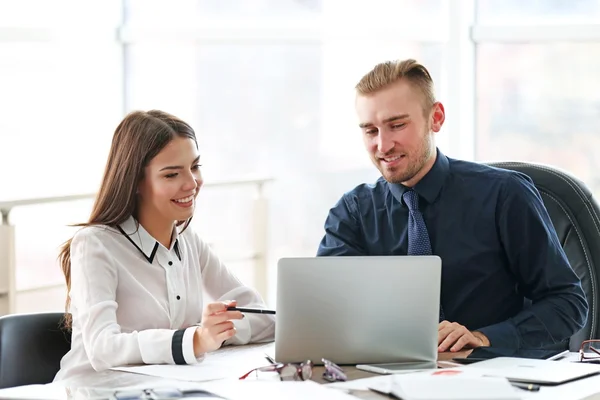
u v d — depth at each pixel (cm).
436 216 286
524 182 288
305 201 542
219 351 259
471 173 288
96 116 600
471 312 285
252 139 560
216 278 296
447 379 204
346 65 513
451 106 458
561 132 439
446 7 463
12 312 422
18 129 579
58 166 593
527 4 443
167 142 265
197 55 573
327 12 516
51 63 586
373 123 275
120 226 269
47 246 553
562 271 277
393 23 489
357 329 232
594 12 424
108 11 596
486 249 283
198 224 568
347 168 525
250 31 543
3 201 415
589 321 302
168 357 236
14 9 573
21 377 267
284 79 541
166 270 271
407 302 233
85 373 248
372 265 232
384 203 295
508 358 240
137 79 598
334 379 217
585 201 311
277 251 554
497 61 454
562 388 209
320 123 530
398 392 198
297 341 231
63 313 275
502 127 455
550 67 438
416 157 277
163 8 582
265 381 212
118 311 263
